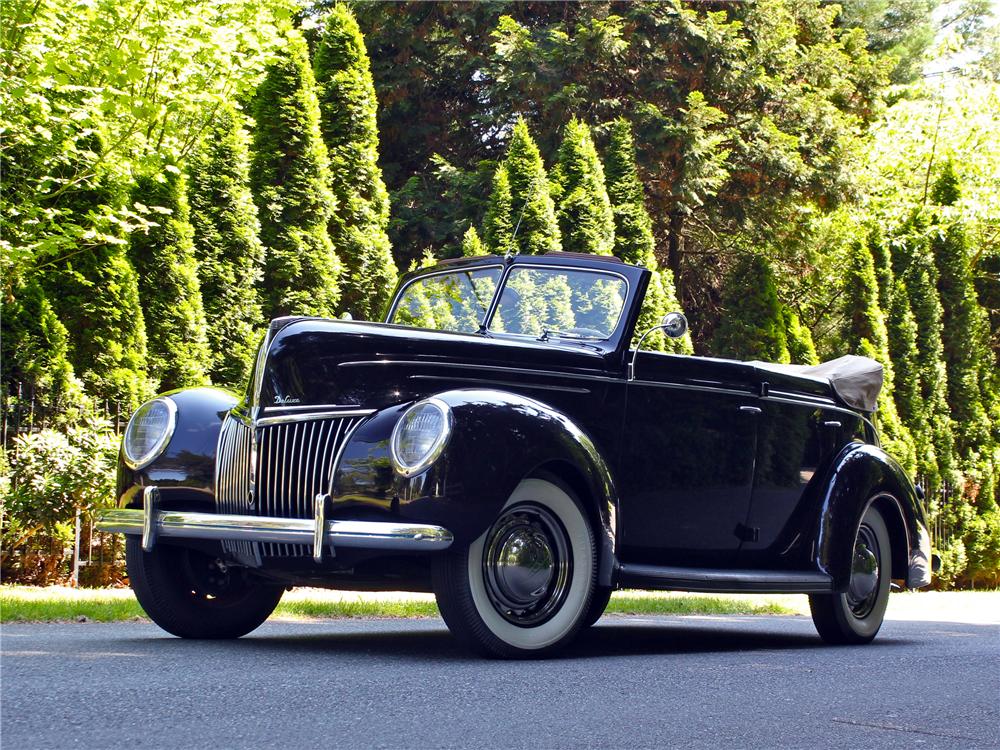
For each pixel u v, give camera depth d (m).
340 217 16.28
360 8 23.72
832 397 7.18
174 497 5.52
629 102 22.83
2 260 11.12
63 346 11.12
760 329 20.39
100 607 7.05
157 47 13.61
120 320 11.98
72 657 4.69
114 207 12.39
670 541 6.16
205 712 3.47
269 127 15.10
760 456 6.57
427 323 6.89
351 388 5.26
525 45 21.86
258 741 3.10
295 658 4.90
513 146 17.70
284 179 15.10
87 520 10.73
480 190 22.19
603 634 7.03
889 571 7.23
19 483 10.33
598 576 5.36
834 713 3.96
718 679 4.68
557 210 18.16
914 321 21.38
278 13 15.64
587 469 5.28
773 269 25.16
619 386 5.95
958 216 22.78
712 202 23.91
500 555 5.10
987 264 25.33
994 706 4.25
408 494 4.84
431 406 4.94
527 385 5.66
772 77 24.05
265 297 14.80
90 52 13.45
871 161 27.20
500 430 5.00
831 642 6.95
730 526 6.45
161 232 12.91
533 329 6.43
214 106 15.09
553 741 3.27
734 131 23.03
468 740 3.23
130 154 13.49
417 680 4.28
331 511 5.00
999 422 22.41
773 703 4.12
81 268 11.83
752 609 9.80
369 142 16.84
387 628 6.75
